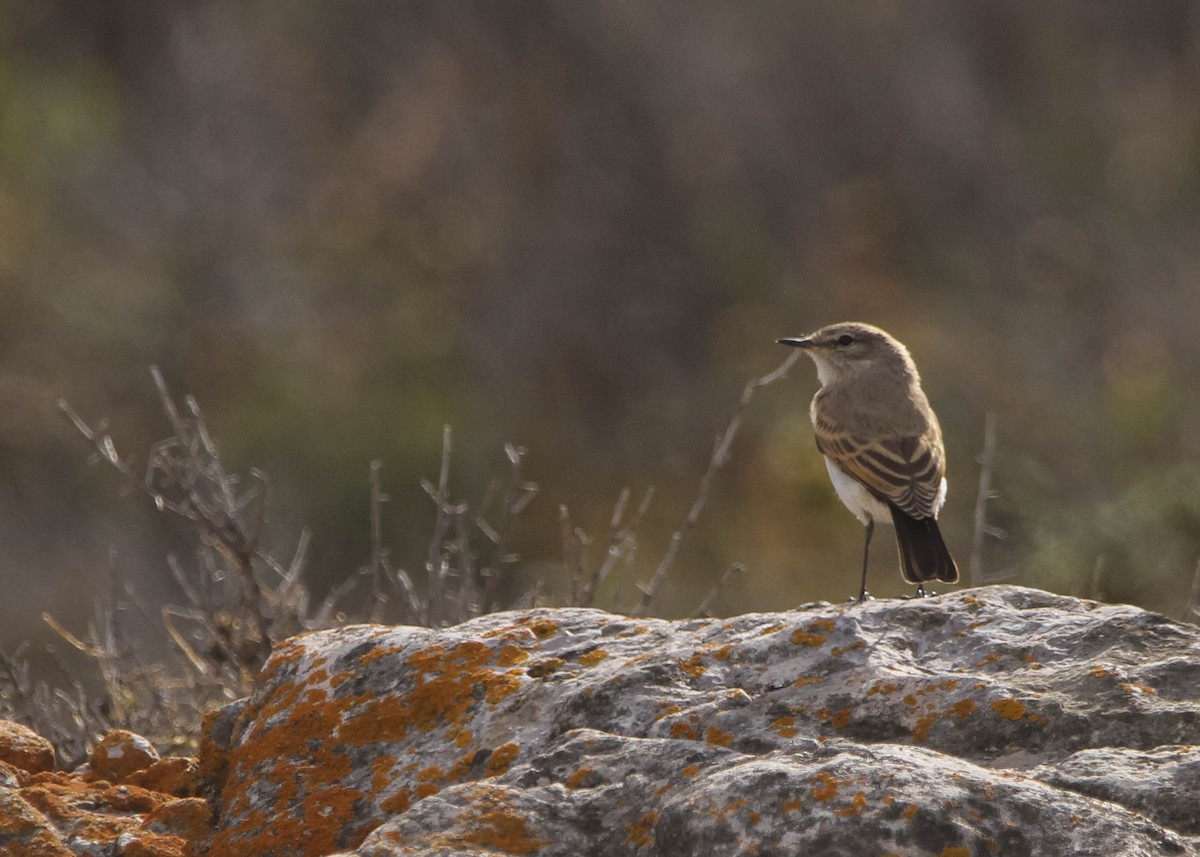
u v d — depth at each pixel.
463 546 8.88
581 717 4.91
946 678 4.74
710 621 5.45
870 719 4.68
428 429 19.08
